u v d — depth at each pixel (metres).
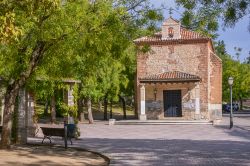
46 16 15.97
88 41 17.61
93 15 17.00
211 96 48.00
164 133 31.52
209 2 15.71
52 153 18.61
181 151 19.53
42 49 18.25
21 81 19.03
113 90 45.84
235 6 14.87
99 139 26.34
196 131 33.25
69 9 16.36
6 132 19.47
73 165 15.41
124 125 41.78
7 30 10.16
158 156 17.78
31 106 28.06
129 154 18.50
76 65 20.20
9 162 15.44
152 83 45.25
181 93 45.69
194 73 45.84
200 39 45.44
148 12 18.30
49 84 23.64
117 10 17.83
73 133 21.95
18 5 11.59
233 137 27.59
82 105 47.69
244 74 77.50
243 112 77.94
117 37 18.05
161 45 46.47
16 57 17.84
